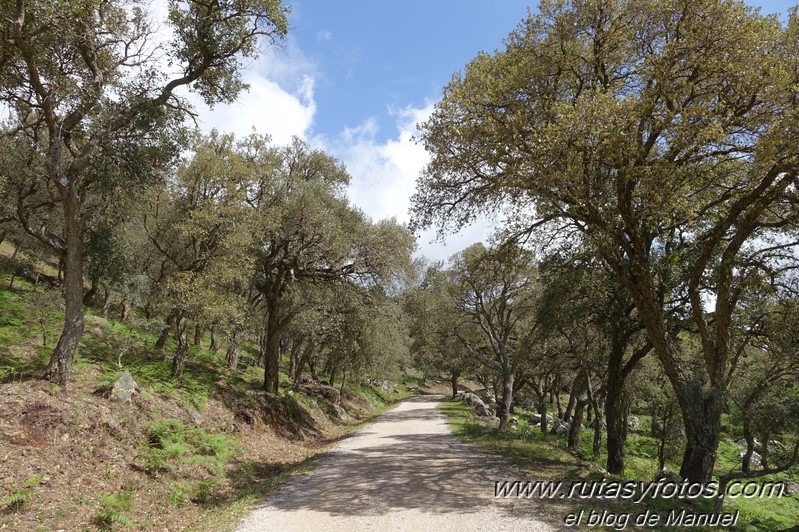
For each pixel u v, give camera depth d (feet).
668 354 38.40
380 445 57.16
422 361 189.26
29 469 25.93
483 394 194.18
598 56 38.04
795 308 40.27
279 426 63.46
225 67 44.42
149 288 54.44
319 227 63.67
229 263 54.90
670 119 32.42
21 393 31.32
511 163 34.47
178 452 37.70
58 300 47.09
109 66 39.27
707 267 43.45
